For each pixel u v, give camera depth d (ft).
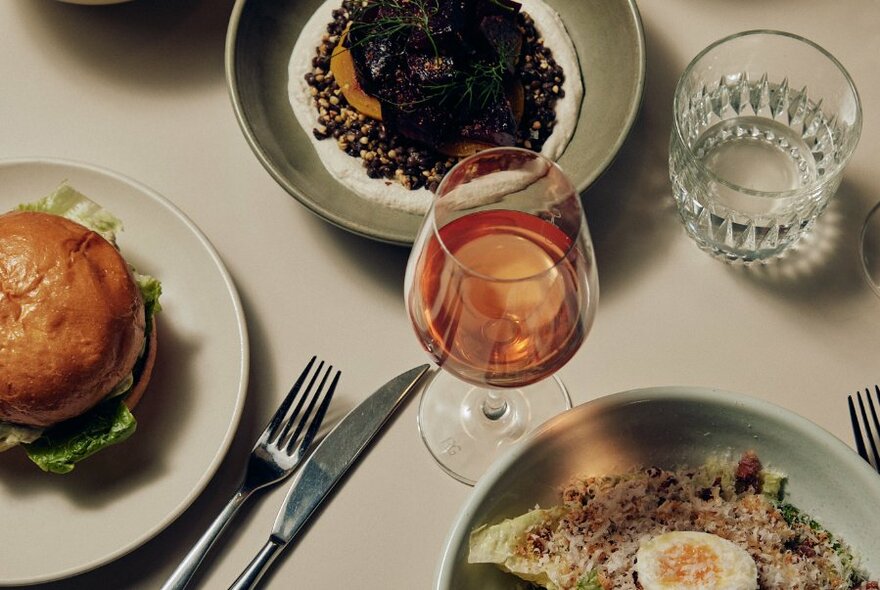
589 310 3.59
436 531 4.23
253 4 4.81
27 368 3.88
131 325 4.10
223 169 4.89
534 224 3.74
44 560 4.02
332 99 4.88
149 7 5.21
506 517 3.96
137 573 4.15
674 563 3.76
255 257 4.70
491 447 4.37
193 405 4.34
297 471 4.29
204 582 4.14
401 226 4.58
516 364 3.59
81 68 5.12
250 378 4.48
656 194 4.81
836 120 4.60
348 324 4.58
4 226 4.11
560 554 3.89
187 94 5.07
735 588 3.68
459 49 4.66
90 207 4.42
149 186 4.85
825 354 4.50
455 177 3.50
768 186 4.69
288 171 4.53
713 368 4.48
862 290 4.60
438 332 3.57
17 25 5.19
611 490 4.00
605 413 3.92
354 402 4.44
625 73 4.69
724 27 5.14
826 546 3.90
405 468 4.33
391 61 4.66
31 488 4.17
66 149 4.95
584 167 4.52
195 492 4.07
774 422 3.88
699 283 4.64
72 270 4.02
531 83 4.88
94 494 4.16
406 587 4.14
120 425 4.09
